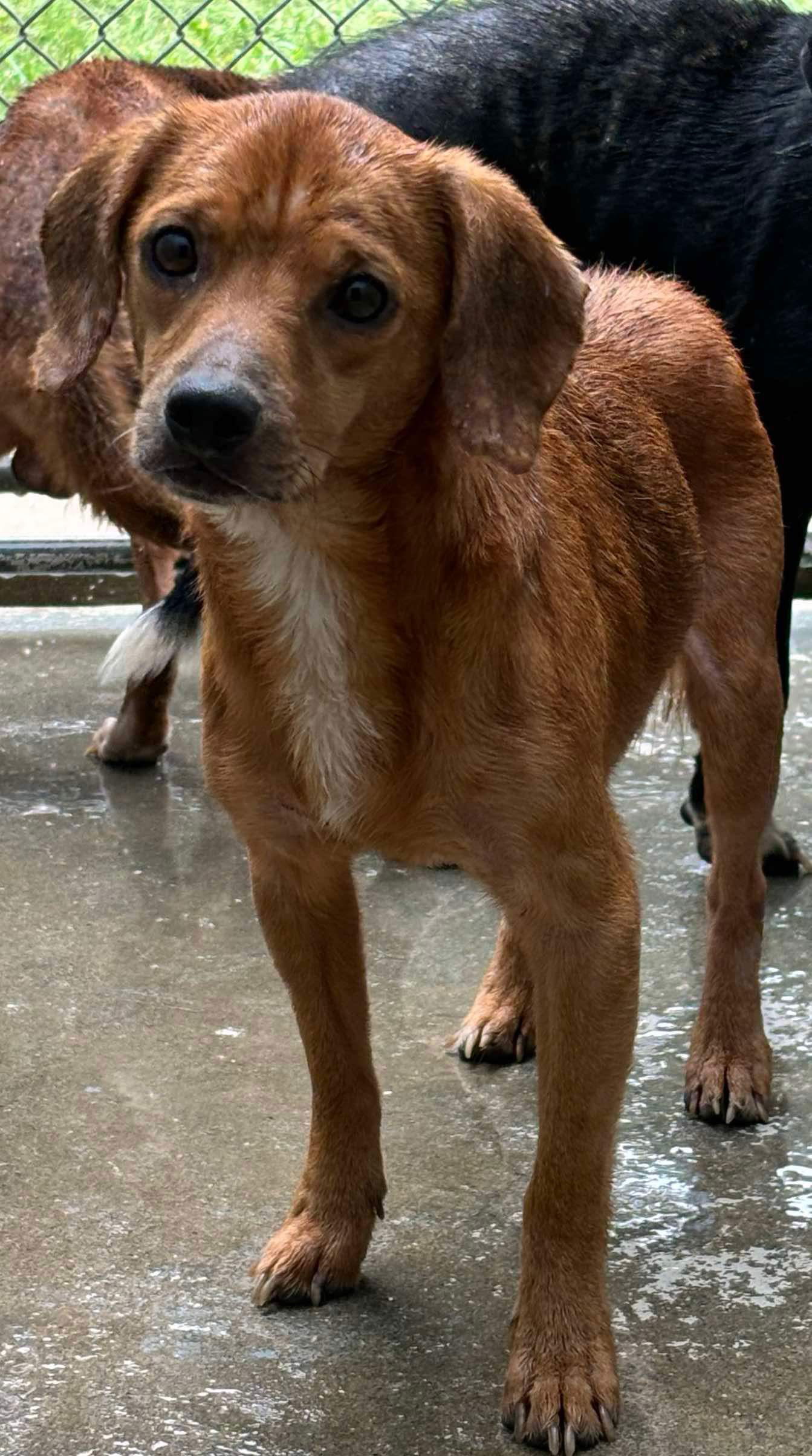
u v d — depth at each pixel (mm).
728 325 1739
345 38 2418
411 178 1159
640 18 1777
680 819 1854
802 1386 1231
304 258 1131
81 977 1594
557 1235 1226
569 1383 1207
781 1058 1513
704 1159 1411
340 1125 1297
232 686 1223
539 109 1780
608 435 1336
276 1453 1191
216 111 1188
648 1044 1528
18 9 2693
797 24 1763
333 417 1143
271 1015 1550
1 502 2738
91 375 1875
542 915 1211
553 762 1192
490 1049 1498
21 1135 1416
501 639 1174
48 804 1878
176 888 1728
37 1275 1303
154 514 1923
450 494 1166
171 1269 1310
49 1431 1200
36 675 2213
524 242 1165
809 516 1776
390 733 1196
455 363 1161
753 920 1465
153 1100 1452
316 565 1179
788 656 1841
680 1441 1199
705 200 1739
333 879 1268
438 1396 1229
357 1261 1296
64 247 1228
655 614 1352
